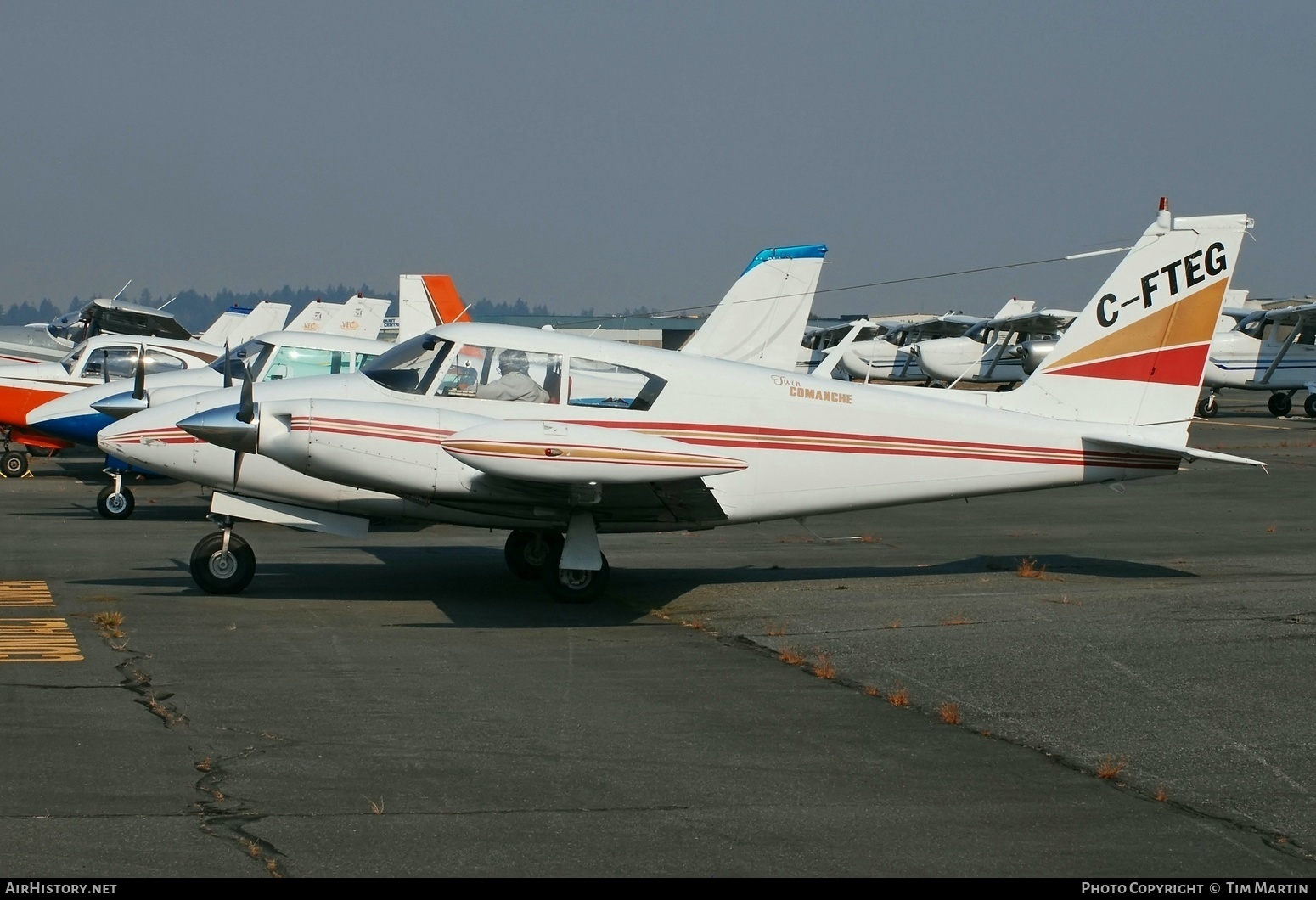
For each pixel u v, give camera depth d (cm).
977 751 901
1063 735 945
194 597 1505
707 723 966
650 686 1085
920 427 1614
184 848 684
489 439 1330
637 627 1359
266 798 771
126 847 684
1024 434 1634
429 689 1060
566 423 1491
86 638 1242
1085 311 1661
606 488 1414
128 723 936
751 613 1441
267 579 1661
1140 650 1232
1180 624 1359
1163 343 1667
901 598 1547
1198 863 694
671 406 1552
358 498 1529
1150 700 1045
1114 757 888
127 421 1564
